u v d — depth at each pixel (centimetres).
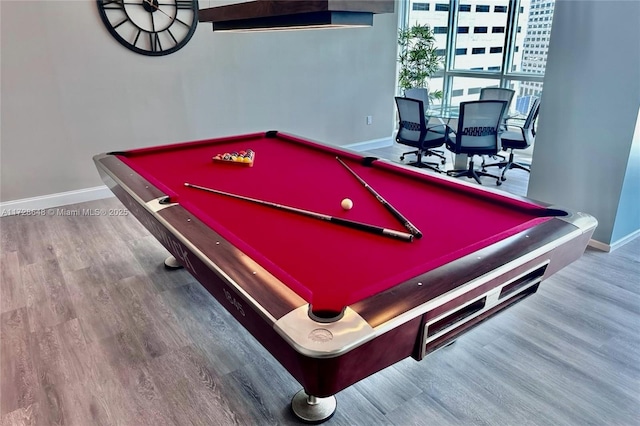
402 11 610
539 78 513
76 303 243
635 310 232
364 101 559
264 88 472
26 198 378
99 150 397
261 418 169
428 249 148
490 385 182
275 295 115
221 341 212
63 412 171
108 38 373
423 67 582
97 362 197
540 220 161
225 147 299
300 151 283
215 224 160
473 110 393
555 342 208
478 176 450
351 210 183
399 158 541
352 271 134
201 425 166
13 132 357
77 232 337
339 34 505
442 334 125
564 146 311
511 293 141
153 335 216
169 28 397
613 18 267
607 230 296
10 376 189
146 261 290
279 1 168
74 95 372
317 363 97
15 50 340
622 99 273
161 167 250
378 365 113
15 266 285
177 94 421
